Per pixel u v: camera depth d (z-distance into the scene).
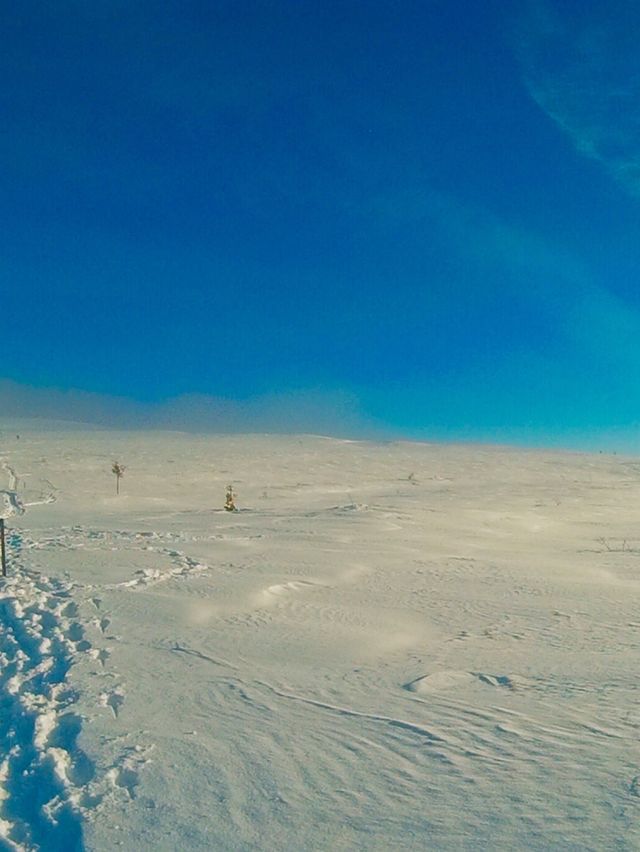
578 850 4.30
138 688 7.71
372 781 5.37
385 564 18.25
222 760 5.80
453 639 10.37
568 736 6.16
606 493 53.22
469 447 108.94
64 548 20.05
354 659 9.10
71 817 4.88
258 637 10.20
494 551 22.52
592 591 14.67
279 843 4.52
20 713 6.96
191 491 51.62
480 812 4.83
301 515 32.31
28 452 73.75
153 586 14.12
